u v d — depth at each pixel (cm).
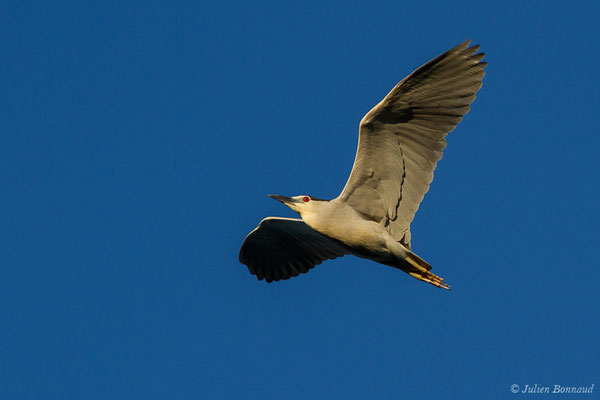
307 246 1842
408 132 1441
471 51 1357
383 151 1466
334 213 1537
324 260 1873
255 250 1873
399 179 1487
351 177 1509
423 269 1503
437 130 1430
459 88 1391
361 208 1539
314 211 1562
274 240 1841
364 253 1552
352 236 1524
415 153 1459
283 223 1752
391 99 1385
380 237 1498
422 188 1469
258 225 1780
